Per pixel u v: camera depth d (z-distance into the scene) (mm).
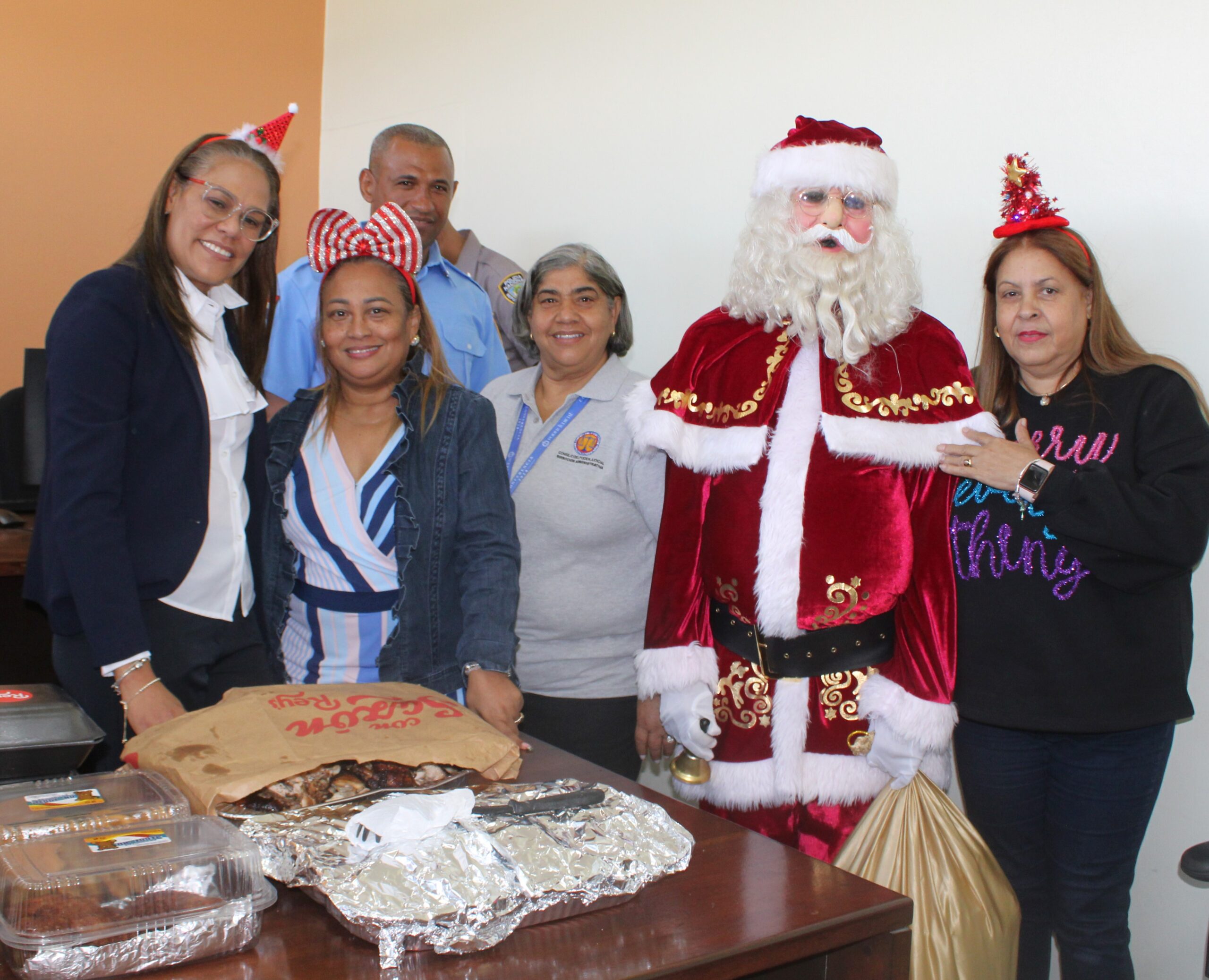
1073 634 1716
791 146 1854
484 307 2750
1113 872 1758
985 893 1600
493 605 1584
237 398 1674
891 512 1758
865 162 1806
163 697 1427
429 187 2674
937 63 2385
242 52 4219
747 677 1815
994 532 1790
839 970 1044
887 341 1833
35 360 2855
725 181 2842
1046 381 1834
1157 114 2066
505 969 871
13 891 843
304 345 2414
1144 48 2076
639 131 3066
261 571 1731
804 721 1781
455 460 1681
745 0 2773
